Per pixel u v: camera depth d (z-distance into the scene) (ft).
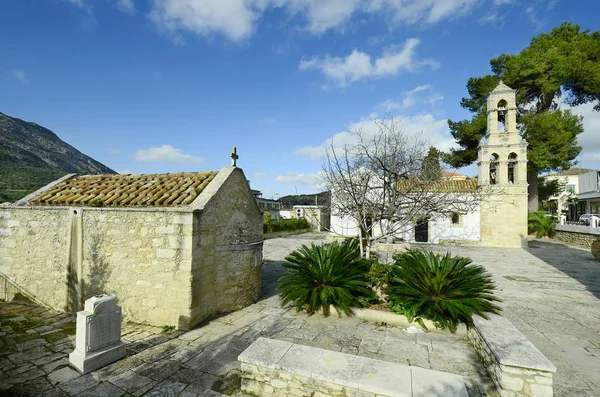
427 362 15.55
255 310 23.94
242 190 25.55
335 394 11.48
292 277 24.62
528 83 76.02
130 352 16.46
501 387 12.11
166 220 20.08
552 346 18.02
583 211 94.12
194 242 19.75
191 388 13.24
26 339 17.84
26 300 24.08
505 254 56.75
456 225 70.85
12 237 24.68
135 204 21.70
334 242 29.84
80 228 22.24
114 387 13.20
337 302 21.36
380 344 17.72
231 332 19.40
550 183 99.66
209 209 21.43
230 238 23.76
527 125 76.59
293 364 12.39
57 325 20.08
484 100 83.92
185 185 23.91
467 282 21.42
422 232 79.20
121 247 21.13
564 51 72.90
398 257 27.58
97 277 21.63
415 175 29.48
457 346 17.46
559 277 37.27
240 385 13.51
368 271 25.32
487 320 17.02
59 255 22.91
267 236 83.10
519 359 12.03
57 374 14.06
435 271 21.33
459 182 75.41
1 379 13.58
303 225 110.83
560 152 69.77
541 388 11.50
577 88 75.82
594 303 26.73
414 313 20.38
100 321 15.05
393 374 11.69
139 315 20.56
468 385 13.24
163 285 20.04
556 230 78.48
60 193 25.58
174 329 19.61
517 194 66.44
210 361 15.66
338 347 17.34
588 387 13.56
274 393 12.39
